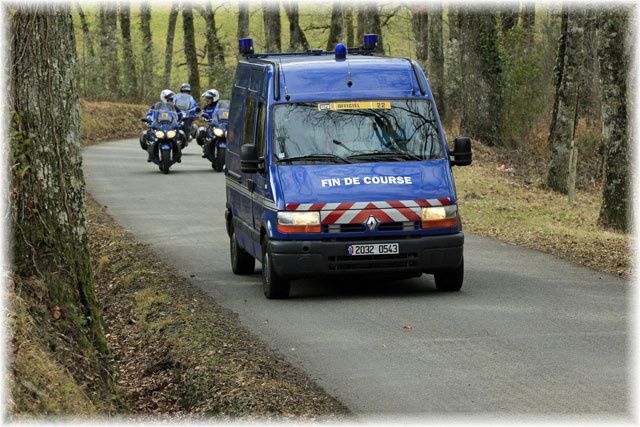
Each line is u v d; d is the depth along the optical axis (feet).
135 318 102.63
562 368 79.30
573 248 140.77
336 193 106.83
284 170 108.88
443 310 101.71
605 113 172.14
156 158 245.45
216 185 219.61
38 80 78.64
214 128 248.52
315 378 78.28
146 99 483.10
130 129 418.31
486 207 192.03
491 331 92.27
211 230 159.74
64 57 80.33
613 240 147.95
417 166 110.01
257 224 113.91
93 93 457.27
